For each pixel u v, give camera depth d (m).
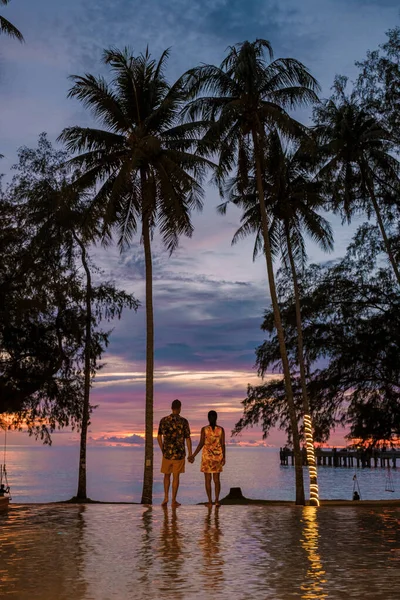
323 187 38.41
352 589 6.74
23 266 35.16
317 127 37.81
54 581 7.24
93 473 146.88
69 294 36.44
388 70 37.09
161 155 31.86
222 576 7.46
